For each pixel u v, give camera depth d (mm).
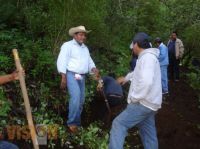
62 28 4602
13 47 4270
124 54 5891
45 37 4660
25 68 4156
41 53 4285
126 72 5395
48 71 4211
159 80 3023
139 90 2920
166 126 4531
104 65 5312
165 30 8859
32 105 3783
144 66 2922
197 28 9562
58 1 4598
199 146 4070
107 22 6141
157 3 7996
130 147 3680
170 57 7492
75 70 3566
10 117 3457
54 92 4062
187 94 6590
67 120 3797
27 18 4695
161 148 3875
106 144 3533
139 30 7277
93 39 5270
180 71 8766
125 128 3078
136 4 7371
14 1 4910
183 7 9844
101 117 4035
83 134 3576
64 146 3406
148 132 3156
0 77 2371
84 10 4730
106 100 3910
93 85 4316
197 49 9500
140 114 3021
